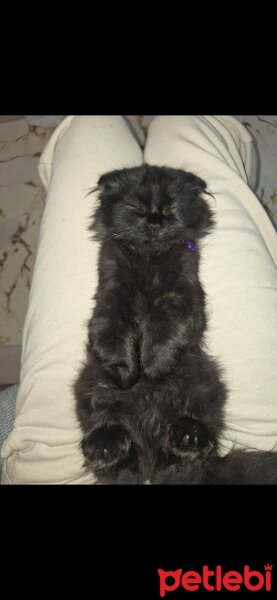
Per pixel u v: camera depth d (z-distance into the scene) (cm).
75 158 51
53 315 45
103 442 42
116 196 48
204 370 44
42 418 43
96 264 47
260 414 43
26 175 91
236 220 48
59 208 49
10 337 80
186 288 45
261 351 44
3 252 85
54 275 46
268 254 48
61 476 43
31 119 95
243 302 44
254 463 43
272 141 75
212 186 49
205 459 43
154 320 44
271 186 74
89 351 44
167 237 47
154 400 45
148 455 44
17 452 45
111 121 55
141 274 47
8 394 56
